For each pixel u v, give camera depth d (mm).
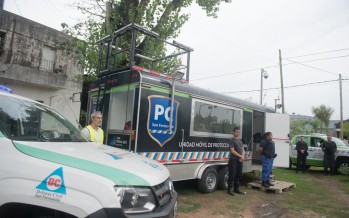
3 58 14453
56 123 3664
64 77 16047
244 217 5785
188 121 6848
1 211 2469
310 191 9031
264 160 8641
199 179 7309
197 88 7219
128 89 6000
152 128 5945
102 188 2406
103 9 10648
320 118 39406
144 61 9453
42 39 15867
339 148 13633
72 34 10758
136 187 2611
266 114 10117
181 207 6098
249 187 8891
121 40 9344
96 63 9773
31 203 2383
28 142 2777
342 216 6344
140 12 9430
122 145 5875
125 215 2412
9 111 3119
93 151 3072
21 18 15086
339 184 10672
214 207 6301
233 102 8406
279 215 6141
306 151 13609
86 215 2324
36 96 15703
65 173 2445
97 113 5266
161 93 6199
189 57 7531
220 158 7871
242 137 8781
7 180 2443
